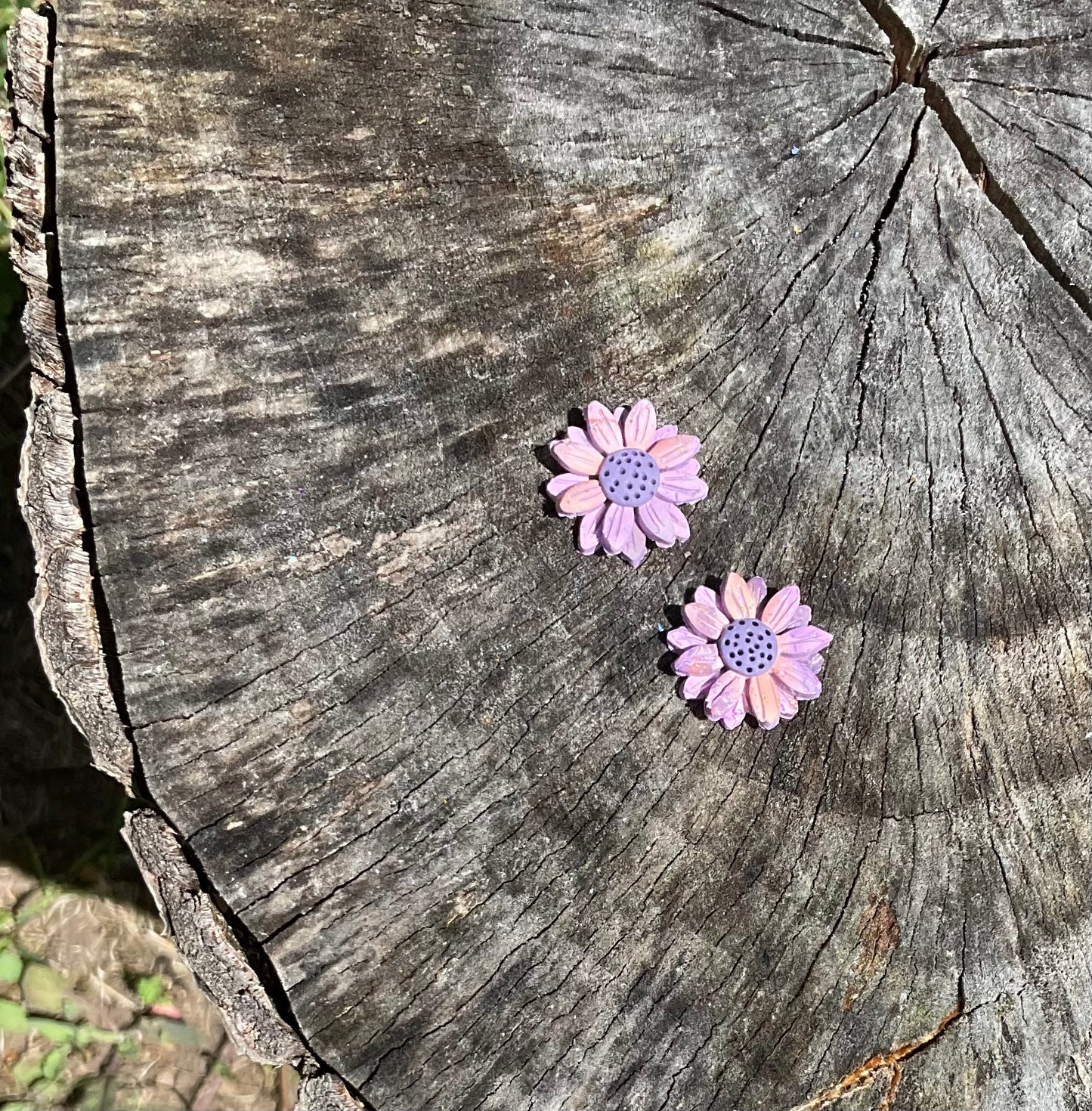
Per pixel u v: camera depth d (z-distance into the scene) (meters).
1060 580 0.22
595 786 0.20
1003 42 0.21
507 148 0.20
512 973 0.20
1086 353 0.22
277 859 0.19
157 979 0.33
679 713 0.21
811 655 0.21
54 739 0.35
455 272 0.20
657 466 0.20
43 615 0.19
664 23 0.21
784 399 0.21
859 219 0.21
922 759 0.21
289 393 0.20
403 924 0.20
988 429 0.22
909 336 0.21
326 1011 0.19
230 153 0.20
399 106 0.20
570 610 0.20
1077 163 0.22
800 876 0.21
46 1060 0.32
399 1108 0.20
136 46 0.19
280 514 0.19
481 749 0.20
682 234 0.21
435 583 0.20
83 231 0.19
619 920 0.20
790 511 0.21
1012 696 0.22
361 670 0.20
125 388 0.19
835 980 0.21
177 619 0.19
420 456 0.20
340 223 0.20
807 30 0.21
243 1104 0.33
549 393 0.21
